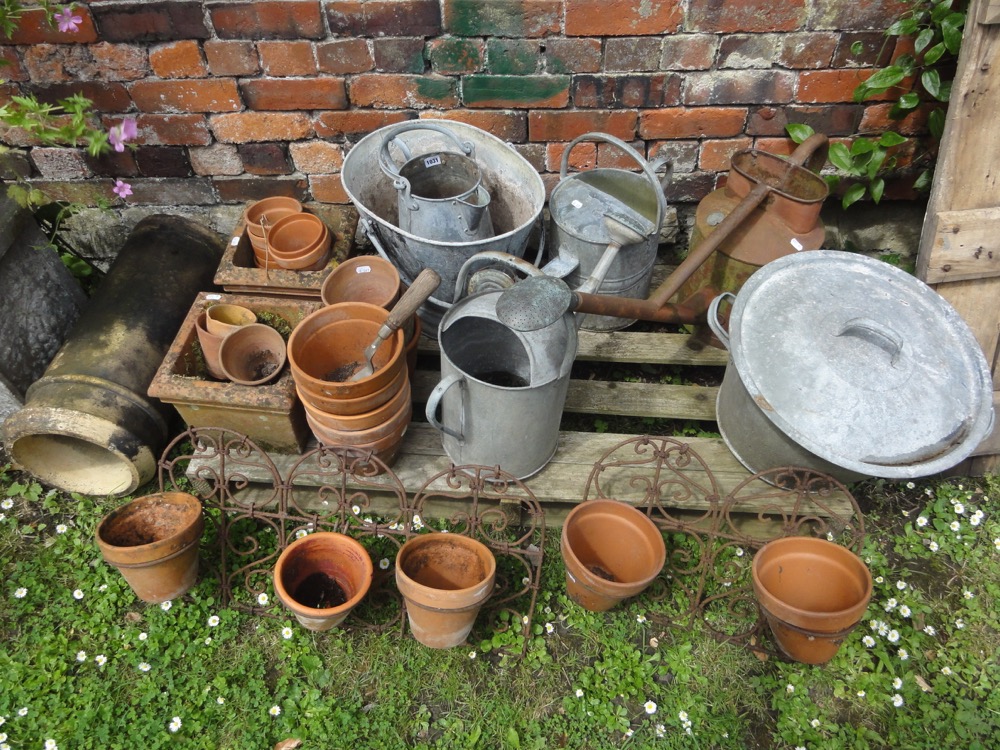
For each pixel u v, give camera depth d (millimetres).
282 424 1928
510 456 1882
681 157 2400
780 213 2008
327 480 1970
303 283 2123
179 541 1704
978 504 2141
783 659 1830
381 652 1830
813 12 2070
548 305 1554
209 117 2314
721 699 1774
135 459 2002
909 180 2402
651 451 2062
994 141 1963
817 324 1770
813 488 1962
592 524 1801
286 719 1723
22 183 2166
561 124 2338
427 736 1722
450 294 2148
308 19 2098
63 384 1987
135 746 1672
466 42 2152
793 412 1698
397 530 1860
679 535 2021
